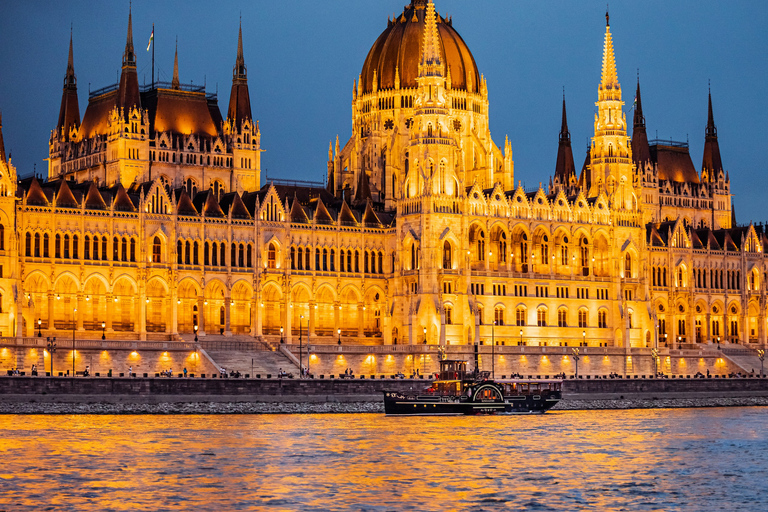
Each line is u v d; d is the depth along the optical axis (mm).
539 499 145000
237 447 179000
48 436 185875
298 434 195500
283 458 169875
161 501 141250
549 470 163750
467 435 199250
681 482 156250
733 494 149125
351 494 146125
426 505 140875
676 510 140750
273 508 138625
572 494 148125
